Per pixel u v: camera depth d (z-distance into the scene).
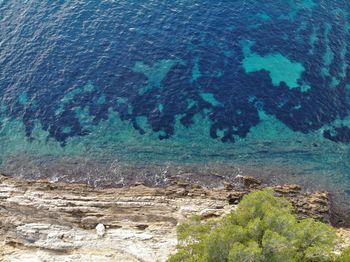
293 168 48.62
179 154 49.75
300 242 30.05
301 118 53.03
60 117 53.31
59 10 65.31
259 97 54.72
